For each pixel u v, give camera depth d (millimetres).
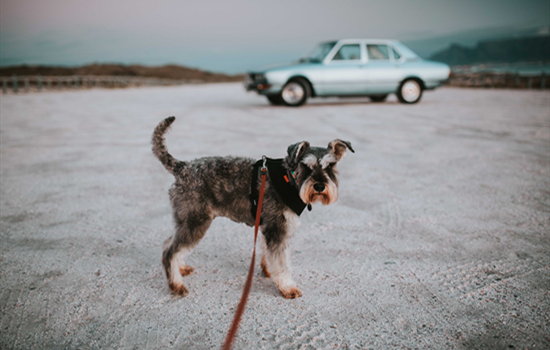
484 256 3354
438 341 2320
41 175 5805
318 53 14094
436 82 13984
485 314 2568
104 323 2541
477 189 5039
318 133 8789
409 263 3283
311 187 2719
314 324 2516
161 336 2410
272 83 13156
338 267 3264
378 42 13695
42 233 3891
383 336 2379
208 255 3547
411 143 7762
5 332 2441
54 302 2770
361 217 4309
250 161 3008
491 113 11414
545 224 3936
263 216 2873
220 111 13281
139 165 6371
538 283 2912
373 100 15914
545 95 17016
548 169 5742
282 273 2842
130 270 3238
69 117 12008
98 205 4648
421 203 4645
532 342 2287
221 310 2701
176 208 2906
